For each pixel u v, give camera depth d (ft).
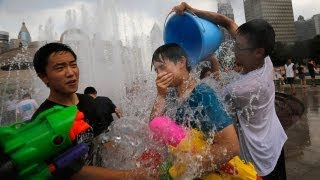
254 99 9.41
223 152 7.04
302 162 17.01
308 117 28.58
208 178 7.34
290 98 18.85
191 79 8.01
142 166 7.28
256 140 9.48
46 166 6.15
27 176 6.02
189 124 7.52
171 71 7.79
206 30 10.30
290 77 59.77
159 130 7.40
